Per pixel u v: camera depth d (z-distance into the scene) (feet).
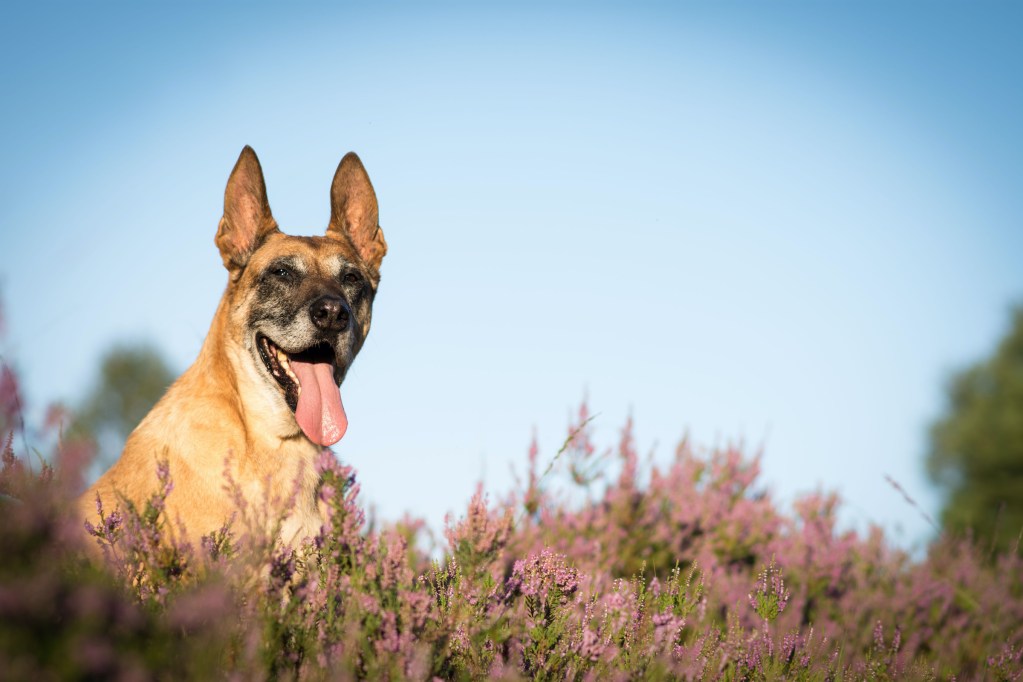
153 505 16.69
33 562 12.28
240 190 25.99
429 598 15.71
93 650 10.80
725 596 27.40
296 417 23.57
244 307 24.38
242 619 14.42
